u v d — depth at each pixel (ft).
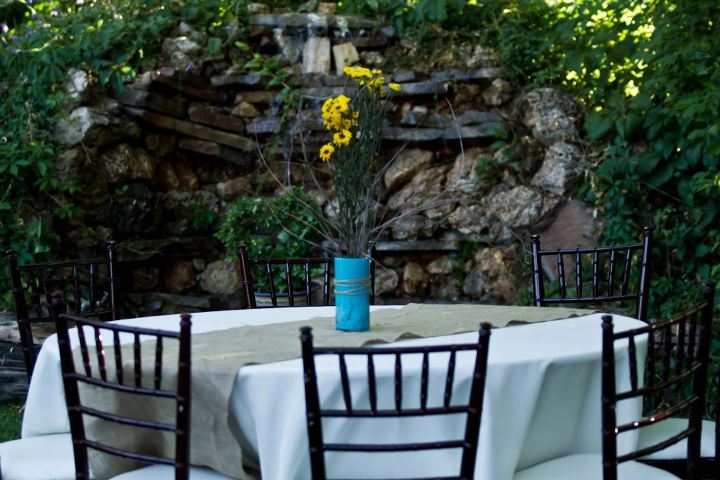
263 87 18.01
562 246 15.79
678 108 14.25
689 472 6.72
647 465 7.12
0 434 12.36
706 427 7.99
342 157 7.42
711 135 14.30
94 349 7.07
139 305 16.37
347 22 18.49
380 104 7.50
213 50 17.84
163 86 17.28
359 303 7.57
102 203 16.14
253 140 17.90
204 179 17.97
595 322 8.23
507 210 16.26
